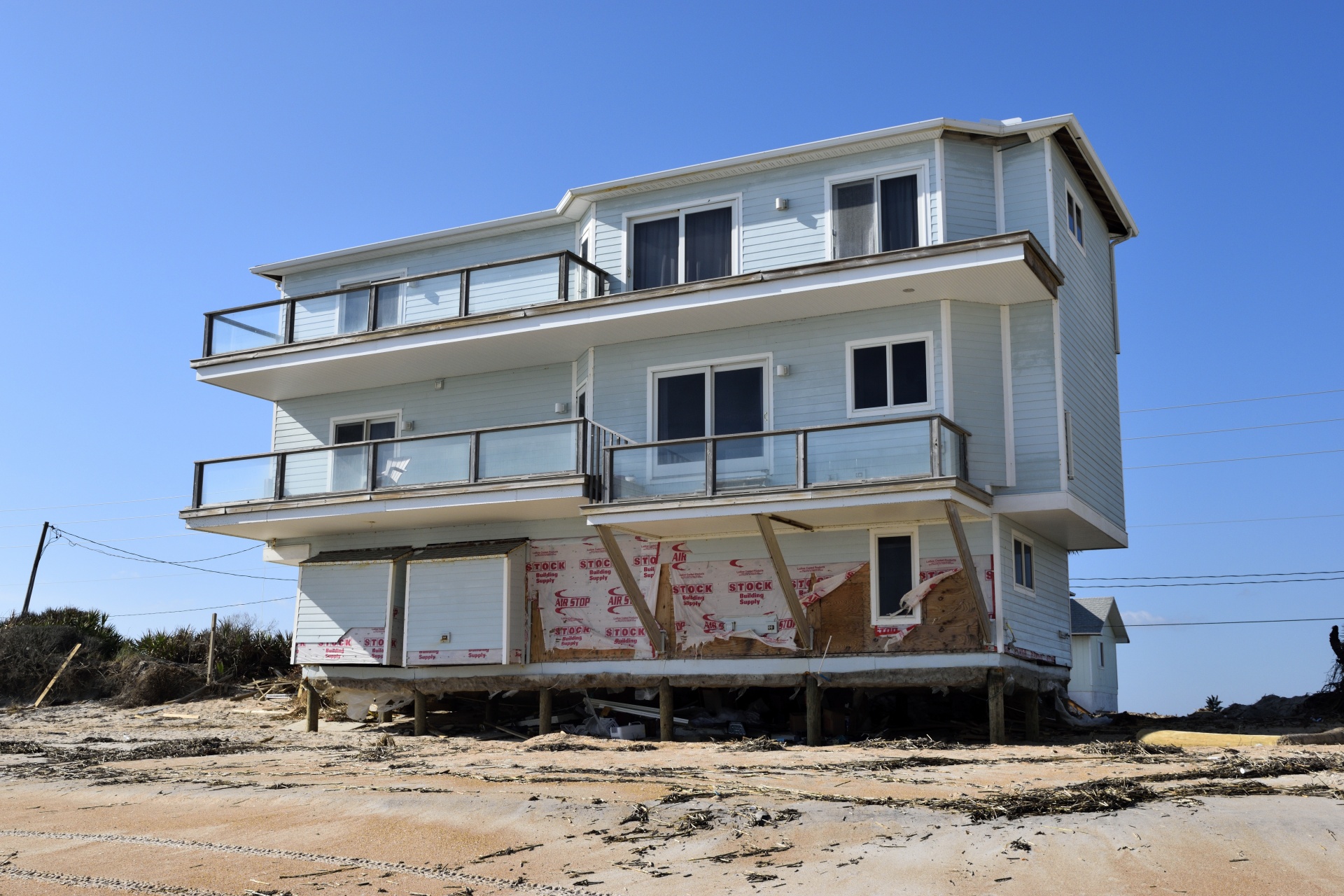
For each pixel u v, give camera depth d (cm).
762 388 1869
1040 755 1452
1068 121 1784
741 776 1260
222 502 2155
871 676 1716
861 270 1708
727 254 1931
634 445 1812
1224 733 1723
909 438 1622
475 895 796
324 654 2095
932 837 895
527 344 2012
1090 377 1950
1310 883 760
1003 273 1662
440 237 2230
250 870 873
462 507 1942
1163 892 750
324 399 2336
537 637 1966
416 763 1468
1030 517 1762
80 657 3125
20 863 910
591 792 1123
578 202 2058
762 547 1828
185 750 1680
